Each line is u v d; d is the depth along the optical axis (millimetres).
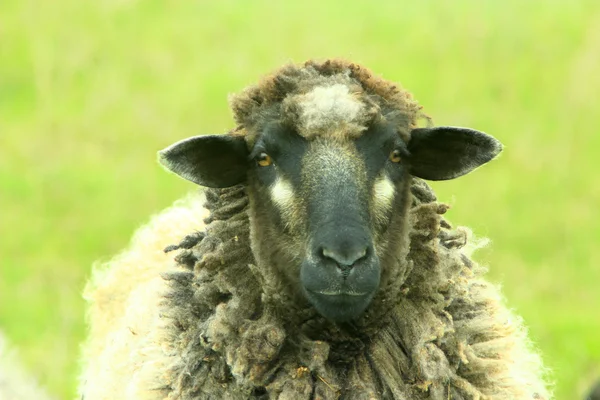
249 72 72750
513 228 53094
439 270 22812
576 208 55062
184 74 74000
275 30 78812
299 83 22609
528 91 68500
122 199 58375
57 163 63219
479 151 22750
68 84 74688
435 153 23062
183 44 78938
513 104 66812
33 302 47469
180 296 23438
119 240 53812
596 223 53656
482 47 74500
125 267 30703
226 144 22641
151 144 65375
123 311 29047
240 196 23156
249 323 22234
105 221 55938
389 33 77250
